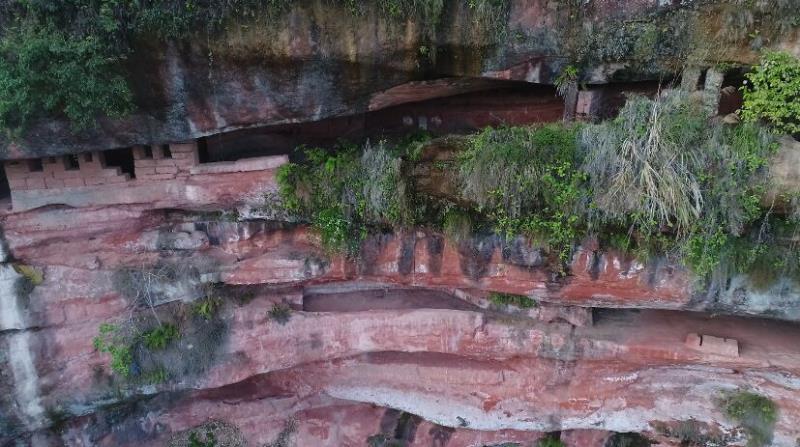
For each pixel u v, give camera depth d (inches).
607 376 469.7
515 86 390.0
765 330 434.0
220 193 402.9
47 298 420.8
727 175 306.7
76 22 303.0
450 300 479.8
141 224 422.3
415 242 407.8
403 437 548.7
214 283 440.1
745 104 297.1
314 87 343.6
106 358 446.0
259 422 535.2
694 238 328.8
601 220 341.1
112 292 433.7
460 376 492.1
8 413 428.1
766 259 333.4
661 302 379.6
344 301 489.7
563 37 315.0
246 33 314.8
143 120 355.6
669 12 294.2
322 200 396.8
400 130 436.8
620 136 317.4
